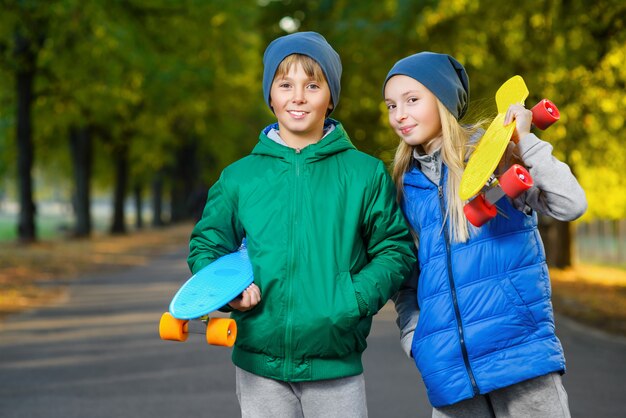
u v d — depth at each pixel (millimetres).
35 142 43438
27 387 8969
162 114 40688
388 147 5043
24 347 11547
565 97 18453
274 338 4113
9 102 36031
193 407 8039
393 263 4211
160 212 66625
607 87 18688
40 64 29703
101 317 14742
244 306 4016
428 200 4387
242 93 49344
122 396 8523
